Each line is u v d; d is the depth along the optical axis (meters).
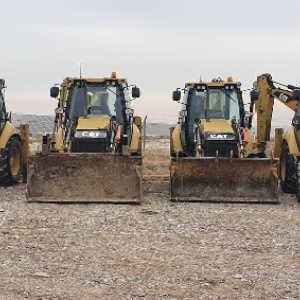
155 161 21.48
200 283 6.77
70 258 7.76
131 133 14.17
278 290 6.54
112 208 11.34
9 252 8.01
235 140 13.04
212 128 13.33
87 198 11.90
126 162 11.91
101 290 6.50
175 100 14.25
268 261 7.70
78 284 6.70
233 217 10.54
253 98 13.84
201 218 10.41
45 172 11.97
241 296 6.34
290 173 13.45
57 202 11.85
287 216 10.68
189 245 8.52
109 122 13.48
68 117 13.84
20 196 12.86
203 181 12.13
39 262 7.55
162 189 14.02
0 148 14.23
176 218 10.38
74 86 13.98
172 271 7.23
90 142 12.99
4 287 6.54
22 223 9.85
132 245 8.48
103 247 8.34
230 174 12.10
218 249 8.31
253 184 12.09
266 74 15.38
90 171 11.96
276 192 12.08
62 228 9.52
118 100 13.97
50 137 13.43
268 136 15.41
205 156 13.02
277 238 8.98
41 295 6.30
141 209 11.24
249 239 8.91
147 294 6.39
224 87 14.05
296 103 14.09
